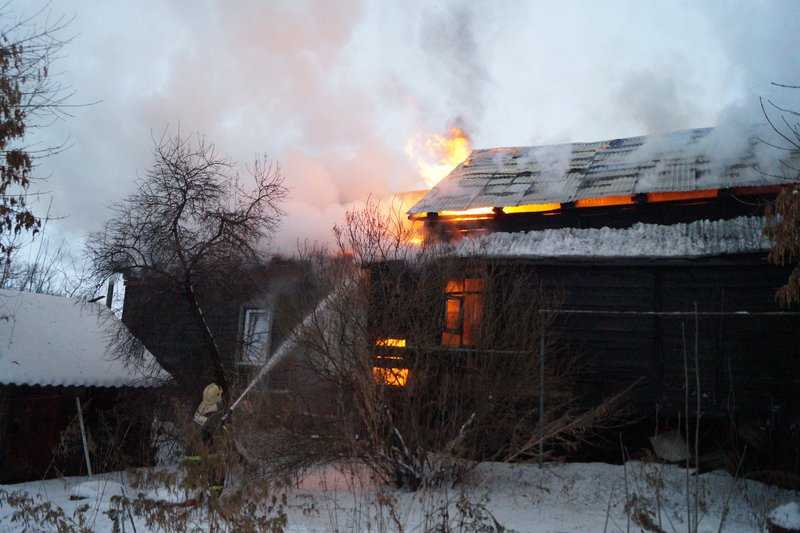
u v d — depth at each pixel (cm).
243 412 1072
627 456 1280
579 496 1019
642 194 1463
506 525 848
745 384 1230
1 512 935
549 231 1469
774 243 955
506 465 1157
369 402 1005
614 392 1306
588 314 1355
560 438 1150
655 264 1279
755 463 1188
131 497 958
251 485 873
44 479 1259
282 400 1087
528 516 907
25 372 1277
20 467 1279
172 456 1398
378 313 1045
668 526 857
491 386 1050
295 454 1041
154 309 1457
